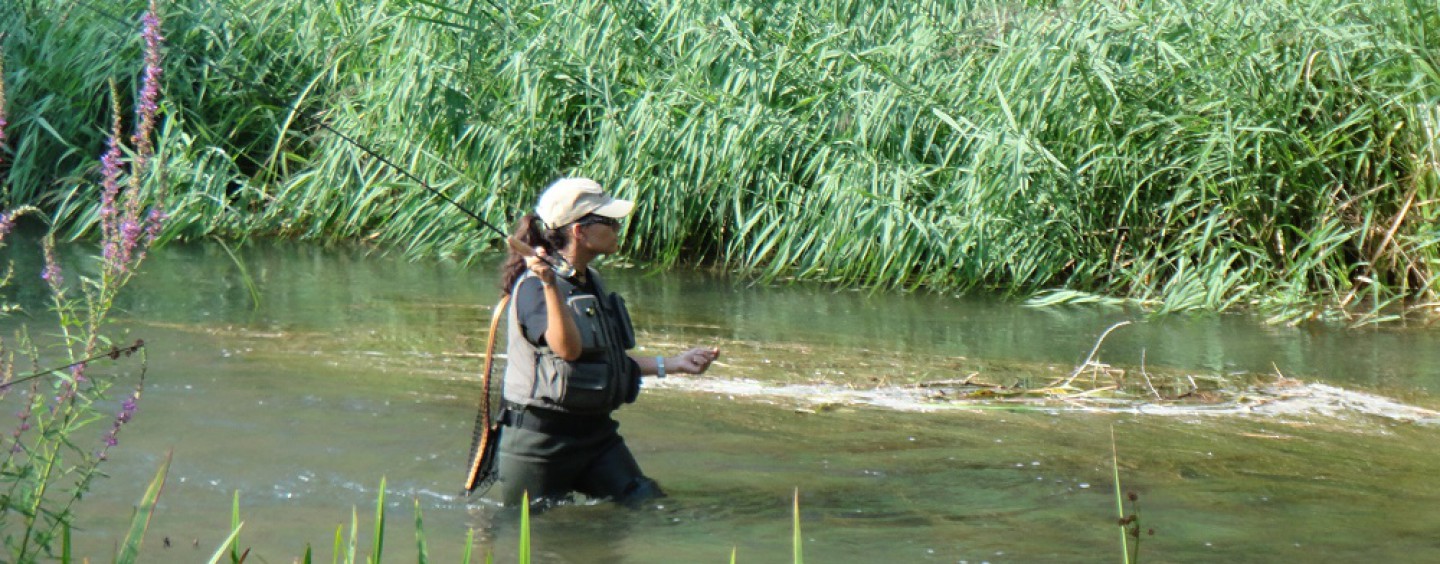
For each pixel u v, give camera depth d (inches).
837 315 514.0
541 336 277.0
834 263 577.6
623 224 623.5
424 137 640.4
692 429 348.5
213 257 610.9
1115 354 449.4
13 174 688.4
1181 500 290.5
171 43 694.5
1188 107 553.0
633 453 326.0
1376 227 544.1
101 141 703.7
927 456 326.0
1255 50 545.6
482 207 631.2
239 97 698.8
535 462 281.6
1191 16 565.3
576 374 277.9
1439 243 526.9
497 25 633.0
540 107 629.0
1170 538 263.9
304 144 709.9
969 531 267.9
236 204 687.1
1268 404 382.9
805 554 253.8
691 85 608.1
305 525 269.3
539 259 270.5
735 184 597.0
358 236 673.0
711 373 414.6
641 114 603.5
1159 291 555.5
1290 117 546.0
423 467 311.4
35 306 480.4
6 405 333.7
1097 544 259.6
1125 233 569.3
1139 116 560.1
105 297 205.8
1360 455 330.6
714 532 267.7
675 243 616.1
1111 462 321.4
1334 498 293.3
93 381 226.4
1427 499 293.3
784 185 594.6
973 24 604.7
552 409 279.6
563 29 637.3
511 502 285.0
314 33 693.9
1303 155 548.4
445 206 631.8
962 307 533.6
